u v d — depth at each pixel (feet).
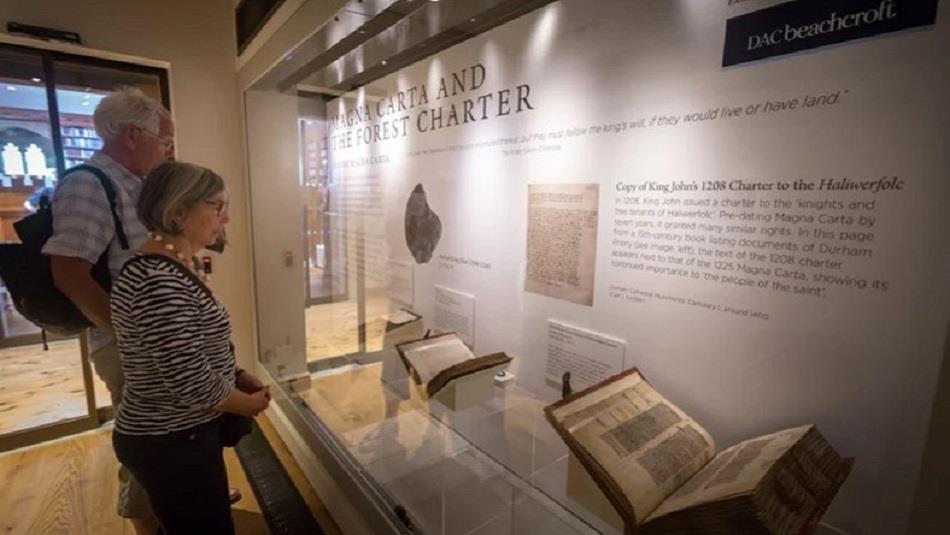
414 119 5.71
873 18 2.26
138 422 3.42
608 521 2.99
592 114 3.69
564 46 3.84
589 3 3.61
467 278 5.19
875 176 2.34
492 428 4.90
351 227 7.46
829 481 2.38
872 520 2.53
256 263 9.77
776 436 2.69
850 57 2.36
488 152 4.71
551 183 4.09
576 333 4.05
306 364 8.50
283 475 7.32
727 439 3.11
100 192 4.40
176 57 8.84
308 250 8.38
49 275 4.36
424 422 5.80
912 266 2.26
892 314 2.35
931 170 2.17
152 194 3.34
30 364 11.57
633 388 3.36
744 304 2.93
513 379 4.72
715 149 2.96
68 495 6.77
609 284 3.75
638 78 3.34
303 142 8.25
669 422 3.12
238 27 8.93
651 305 3.46
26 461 7.63
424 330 6.00
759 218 2.80
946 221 2.15
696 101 3.02
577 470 3.17
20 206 8.91
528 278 4.45
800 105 2.56
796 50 2.55
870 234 2.38
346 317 7.58
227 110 9.47
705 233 3.08
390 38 5.36
